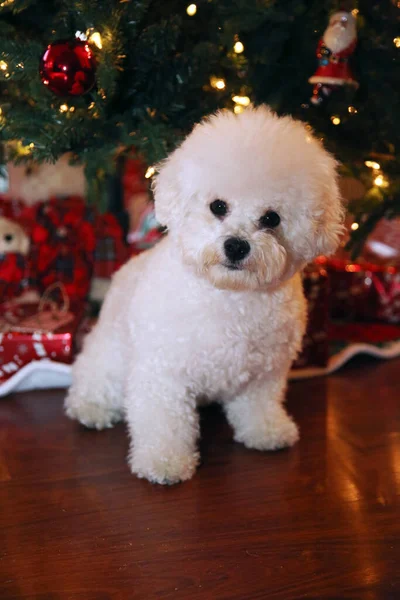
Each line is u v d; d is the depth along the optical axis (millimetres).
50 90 1387
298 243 1283
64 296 2127
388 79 1654
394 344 2211
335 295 2387
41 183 2371
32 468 1446
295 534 1219
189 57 1488
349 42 1518
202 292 1313
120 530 1221
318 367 2016
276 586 1079
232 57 1558
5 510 1281
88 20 1375
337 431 1646
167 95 1522
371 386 1947
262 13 1526
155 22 1526
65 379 1890
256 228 1241
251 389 1553
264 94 1668
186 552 1160
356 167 1697
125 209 2580
